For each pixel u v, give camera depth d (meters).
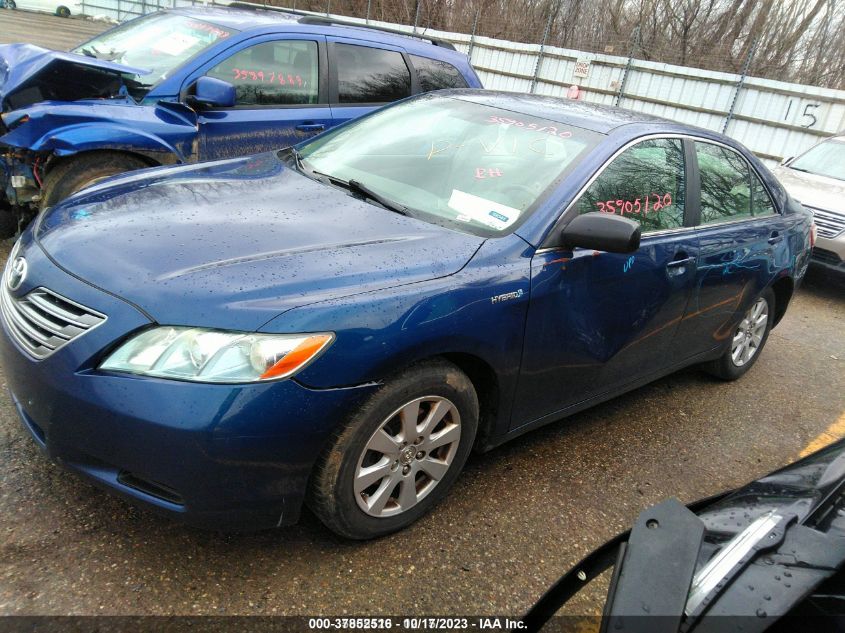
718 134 4.00
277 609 2.14
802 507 1.64
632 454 3.47
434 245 2.55
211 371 1.97
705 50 18.97
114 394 1.98
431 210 2.87
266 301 2.08
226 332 2.01
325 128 5.34
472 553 2.53
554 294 2.72
